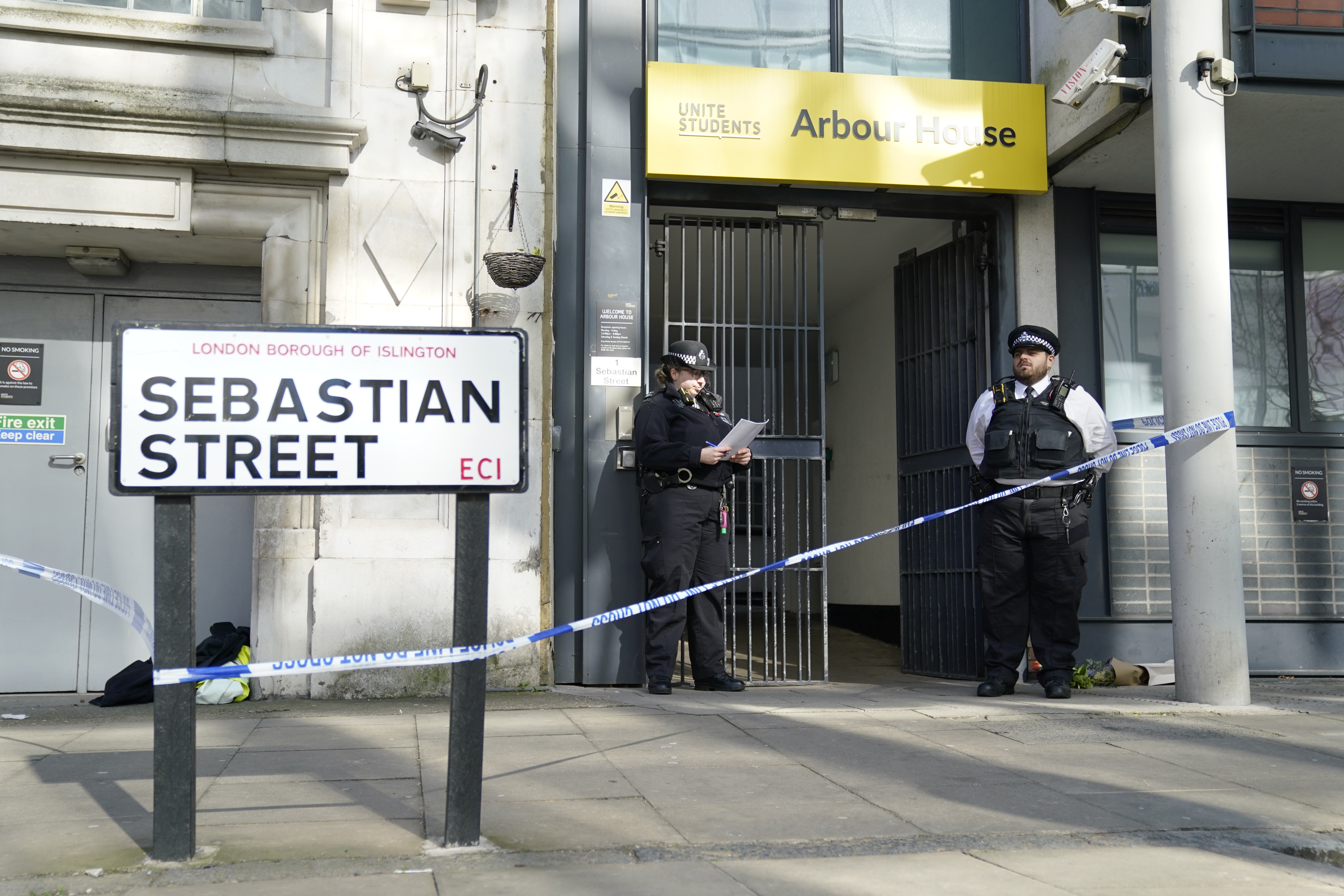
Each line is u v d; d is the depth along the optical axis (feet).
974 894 8.34
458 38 19.11
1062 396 18.78
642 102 20.27
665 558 18.51
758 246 24.86
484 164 19.06
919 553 23.72
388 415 9.19
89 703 18.17
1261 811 11.04
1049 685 18.21
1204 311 17.26
